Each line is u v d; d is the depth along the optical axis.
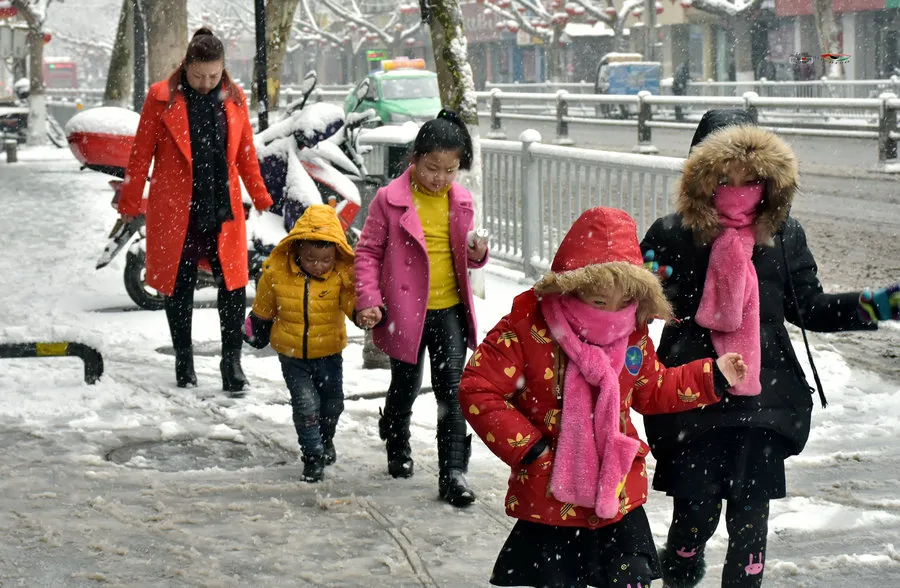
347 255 5.69
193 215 7.22
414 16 66.88
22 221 16.48
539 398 3.56
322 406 5.82
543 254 11.00
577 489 3.47
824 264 12.00
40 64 34.31
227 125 7.25
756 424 3.81
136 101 23.53
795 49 45.72
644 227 9.47
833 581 4.43
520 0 54.94
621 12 53.41
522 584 3.64
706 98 25.00
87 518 5.12
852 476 5.66
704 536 4.02
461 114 10.23
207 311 10.16
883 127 20.17
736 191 3.86
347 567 4.57
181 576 4.45
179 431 6.50
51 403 7.04
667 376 3.67
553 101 43.03
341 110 9.62
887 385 7.32
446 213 5.40
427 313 5.42
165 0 19.97
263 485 5.57
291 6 19.45
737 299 3.82
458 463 5.35
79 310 10.12
